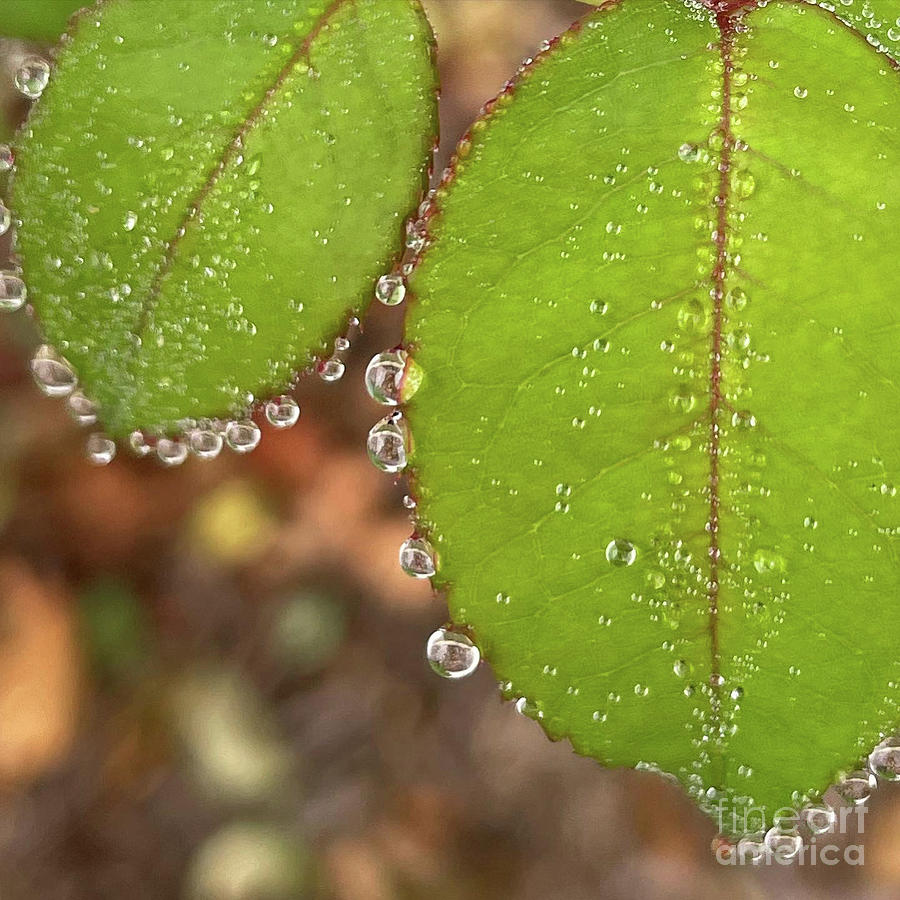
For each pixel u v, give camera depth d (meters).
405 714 0.44
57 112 0.17
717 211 0.17
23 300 0.18
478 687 0.44
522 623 0.17
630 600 0.17
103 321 0.17
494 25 0.35
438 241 0.17
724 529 0.17
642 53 0.17
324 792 0.43
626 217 0.17
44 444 0.44
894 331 0.17
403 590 0.45
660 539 0.17
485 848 0.41
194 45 0.17
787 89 0.17
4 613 0.42
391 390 0.18
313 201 0.17
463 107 0.35
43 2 0.18
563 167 0.17
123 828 0.42
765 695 0.17
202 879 0.41
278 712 0.44
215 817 0.42
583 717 0.17
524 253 0.17
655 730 0.17
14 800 0.41
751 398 0.17
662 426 0.17
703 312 0.17
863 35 0.17
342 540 0.45
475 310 0.17
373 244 0.17
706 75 0.17
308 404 0.45
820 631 0.17
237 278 0.17
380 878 0.41
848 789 0.18
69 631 0.42
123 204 0.17
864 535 0.17
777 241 0.17
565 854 0.41
